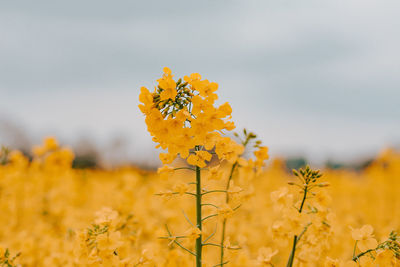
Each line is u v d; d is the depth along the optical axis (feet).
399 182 32.37
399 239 6.56
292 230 6.95
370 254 6.77
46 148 16.63
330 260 6.83
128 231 10.16
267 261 7.66
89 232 7.11
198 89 6.20
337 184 32.32
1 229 18.34
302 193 7.04
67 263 10.74
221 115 6.21
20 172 22.48
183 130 6.14
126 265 6.88
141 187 18.58
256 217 16.01
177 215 16.06
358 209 26.55
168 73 6.37
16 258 9.83
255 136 8.86
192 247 10.84
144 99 6.14
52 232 16.89
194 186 7.80
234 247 7.35
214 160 7.54
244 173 8.89
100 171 41.81
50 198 22.66
